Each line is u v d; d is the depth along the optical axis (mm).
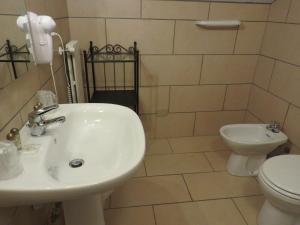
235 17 1968
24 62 1008
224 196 1709
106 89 2090
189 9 1882
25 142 853
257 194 1732
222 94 2270
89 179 701
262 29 2043
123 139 1027
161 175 1896
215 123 2406
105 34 1882
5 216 833
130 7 1815
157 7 1841
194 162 2064
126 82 2078
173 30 1937
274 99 1958
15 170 681
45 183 649
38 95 1119
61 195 643
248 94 2312
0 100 808
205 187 1786
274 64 1933
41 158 763
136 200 1648
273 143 1708
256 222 1511
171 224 1481
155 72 2076
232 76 2201
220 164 2049
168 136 2410
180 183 1817
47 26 1104
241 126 1924
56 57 1494
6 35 854
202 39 2004
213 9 1911
